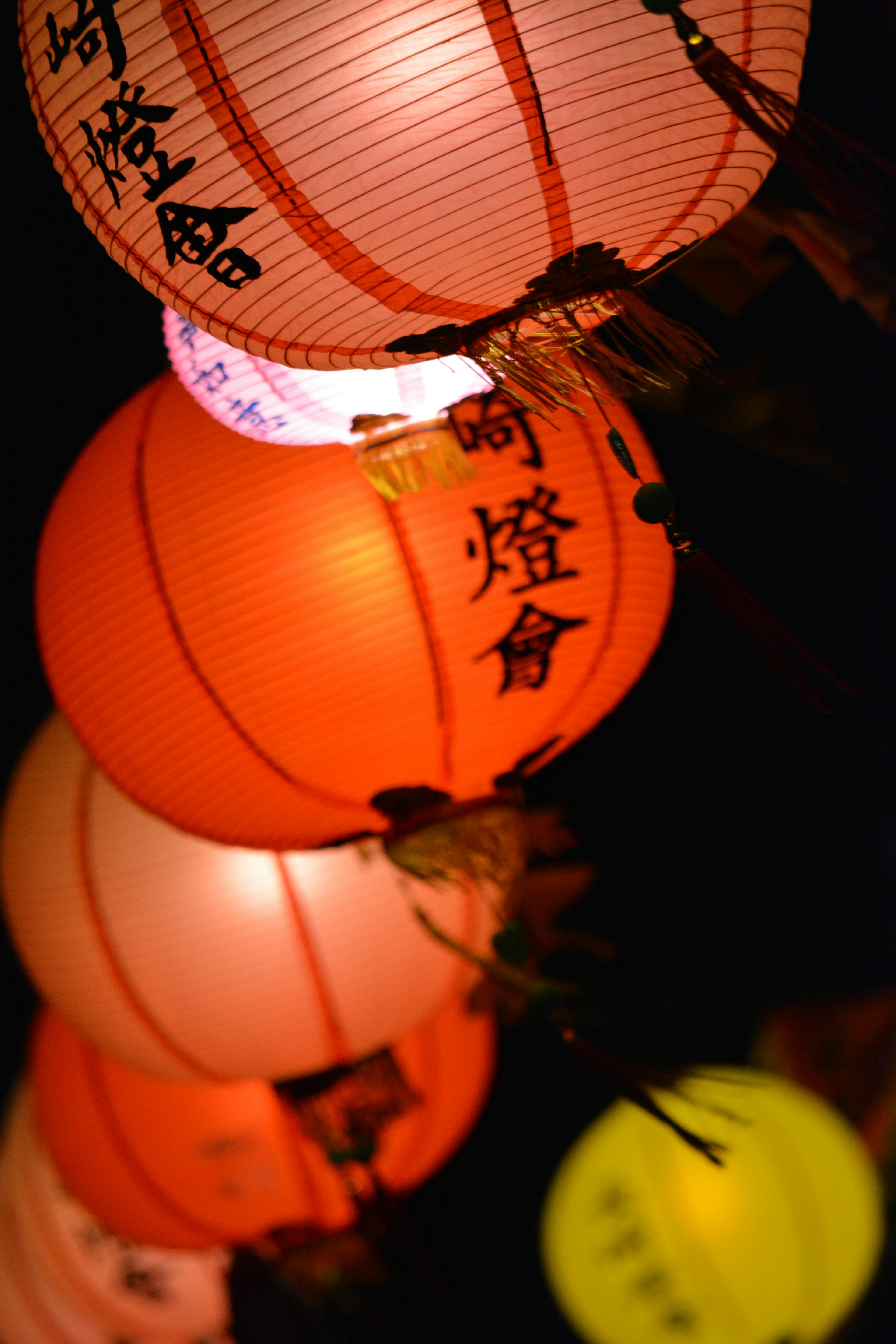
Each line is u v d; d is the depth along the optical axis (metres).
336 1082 2.37
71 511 2.05
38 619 2.11
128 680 2.02
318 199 1.70
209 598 1.97
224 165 1.70
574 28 1.65
